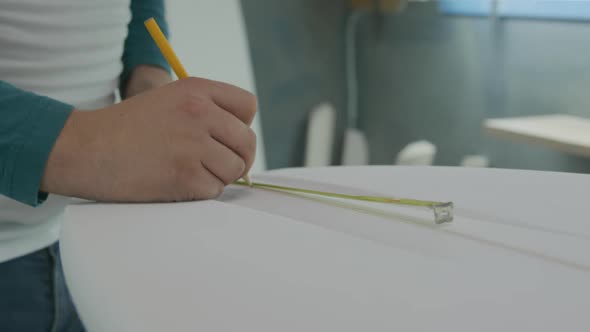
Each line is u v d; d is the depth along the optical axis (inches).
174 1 82.4
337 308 12.9
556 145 60.4
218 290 13.5
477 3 83.4
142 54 32.5
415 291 13.5
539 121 70.7
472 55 86.0
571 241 16.4
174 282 13.9
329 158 110.9
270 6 101.3
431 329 12.2
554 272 14.5
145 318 12.6
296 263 14.8
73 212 18.7
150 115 20.3
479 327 12.3
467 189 21.1
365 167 24.5
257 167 101.7
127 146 19.8
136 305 13.0
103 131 19.9
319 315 12.6
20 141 19.5
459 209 19.0
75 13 26.3
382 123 108.3
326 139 108.3
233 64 90.2
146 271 14.4
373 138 111.1
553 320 12.6
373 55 108.1
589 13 67.1
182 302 13.1
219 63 88.6
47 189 20.1
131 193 19.9
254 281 13.9
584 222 17.9
